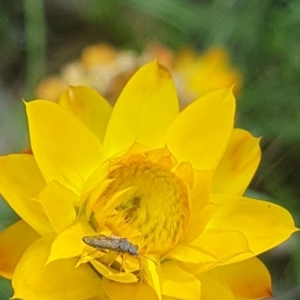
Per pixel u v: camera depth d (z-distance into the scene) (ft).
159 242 0.52
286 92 0.80
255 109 0.80
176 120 0.53
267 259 0.79
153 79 0.53
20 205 0.50
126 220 0.52
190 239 0.52
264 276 0.53
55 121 0.51
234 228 0.53
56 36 0.89
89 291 0.51
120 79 0.68
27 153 0.55
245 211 0.53
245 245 0.50
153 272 0.50
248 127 0.79
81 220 0.51
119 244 0.49
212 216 0.52
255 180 0.79
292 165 0.80
